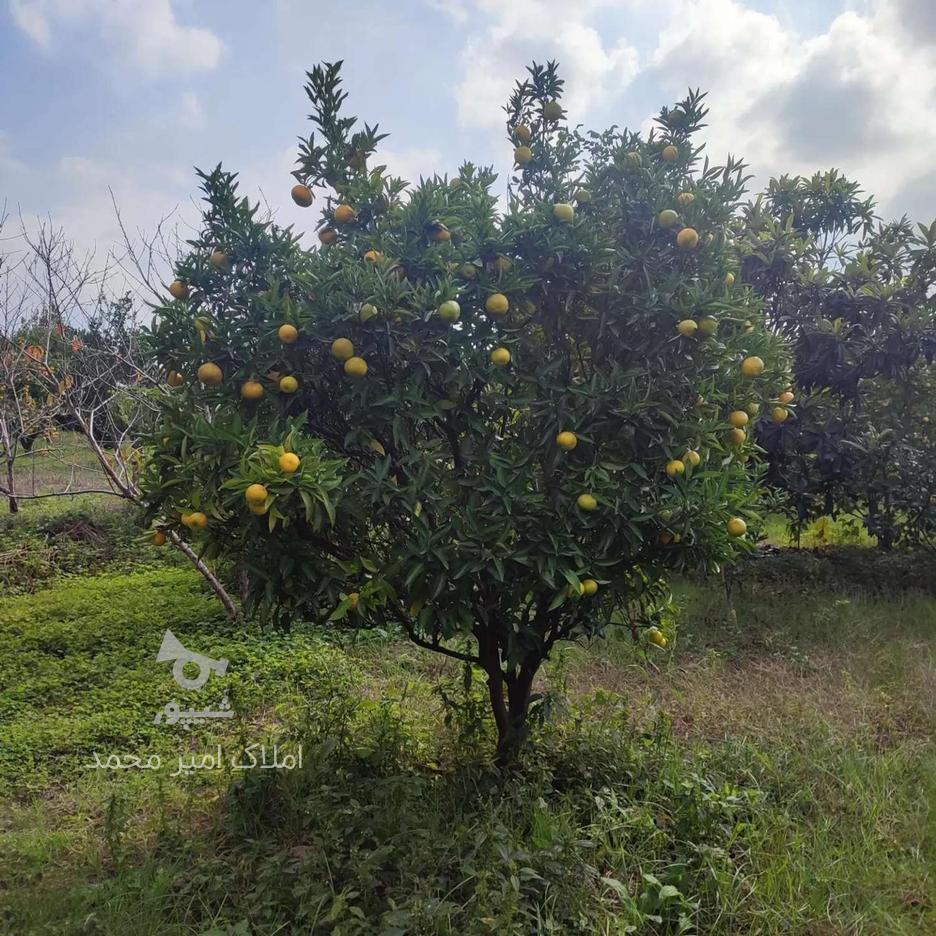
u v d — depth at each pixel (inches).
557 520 110.3
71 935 96.6
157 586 250.1
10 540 281.7
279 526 104.6
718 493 111.7
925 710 156.9
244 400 113.2
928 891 105.0
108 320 290.5
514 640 118.0
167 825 120.3
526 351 119.1
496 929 86.2
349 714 141.2
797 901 102.6
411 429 117.3
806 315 258.2
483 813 115.0
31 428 318.7
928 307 250.2
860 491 256.2
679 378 118.8
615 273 114.2
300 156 124.0
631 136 128.3
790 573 266.1
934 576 259.8
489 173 129.0
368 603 108.0
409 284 107.8
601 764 130.0
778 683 176.1
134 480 256.2
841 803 125.0
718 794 118.6
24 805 134.3
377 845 106.0
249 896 99.5
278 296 111.7
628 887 104.7
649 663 186.9
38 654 196.4
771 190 296.0
